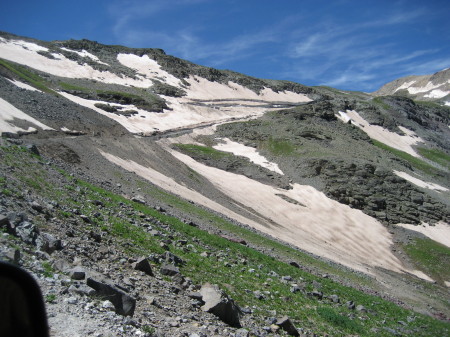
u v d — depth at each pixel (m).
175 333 13.15
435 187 145.62
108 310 12.01
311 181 115.69
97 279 13.60
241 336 15.29
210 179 93.44
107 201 32.38
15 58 181.88
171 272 20.12
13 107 62.94
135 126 139.00
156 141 122.81
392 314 36.41
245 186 100.12
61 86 155.88
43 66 185.88
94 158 57.06
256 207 87.69
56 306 10.95
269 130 155.25
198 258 26.98
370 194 113.00
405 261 89.75
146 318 13.62
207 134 150.00
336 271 52.81
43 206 21.05
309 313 25.05
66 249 16.66
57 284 12.24
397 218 108.88
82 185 34.28
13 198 19.47
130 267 18.56
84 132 71.31
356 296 38.22
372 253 89.06
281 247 53.19
